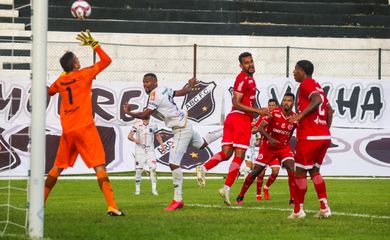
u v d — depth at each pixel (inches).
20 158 1748.3
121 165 1823.3
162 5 2588.6
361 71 2428.6
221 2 2620.6
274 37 2429.9
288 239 665.0
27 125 1761.8
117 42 2338.8
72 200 1139.3
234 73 2348.7
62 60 829.8
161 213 878.4
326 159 1892.2
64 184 1542.8
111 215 829.8
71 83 813.2
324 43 2445.9
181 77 2320.4
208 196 1242.6
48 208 970.7
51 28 2367.1
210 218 811.4
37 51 660.7
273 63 2389.3
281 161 1074.7
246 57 954.7
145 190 1432.1
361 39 2460.6
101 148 825.5
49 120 1807.3
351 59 2427.4
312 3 2669.8
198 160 1856.5
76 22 2389.3
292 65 2397.9
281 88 1903.3
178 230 705.6
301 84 830.5
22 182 1582.2
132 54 2321.6
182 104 1888.5
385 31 2549.2
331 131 1895.9
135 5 2576.3
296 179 832.3
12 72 2198.6
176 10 2532.0
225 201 995.9
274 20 2573.8
